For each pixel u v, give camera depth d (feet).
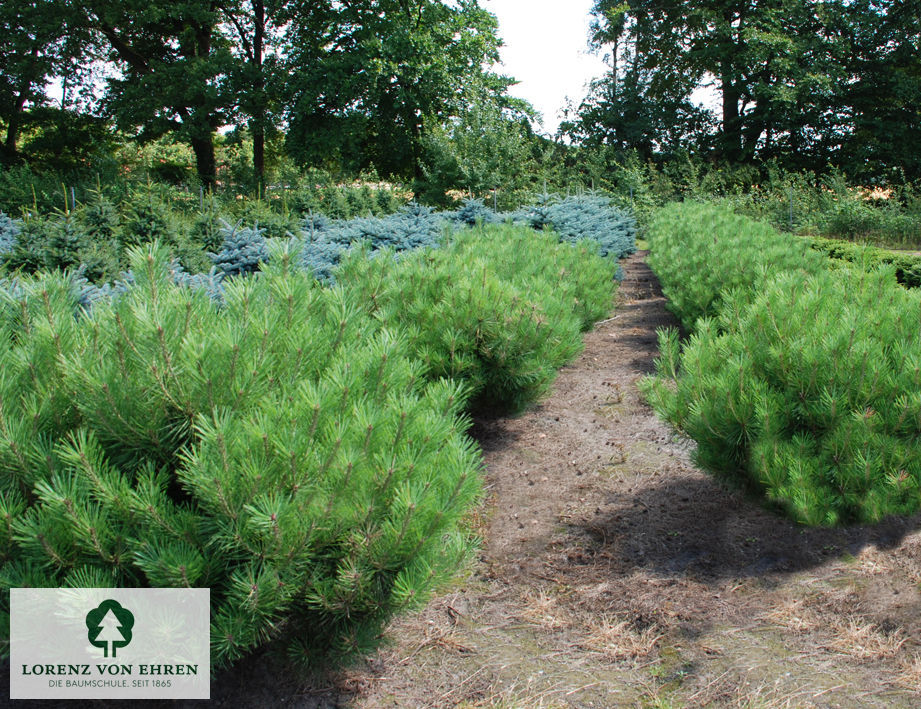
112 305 7.86
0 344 7.64
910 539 11.43
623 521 12.63
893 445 9.80
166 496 6.98
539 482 14.55
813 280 13.25
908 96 84.33
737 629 9.52
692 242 30.14
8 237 28.99
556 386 21.42
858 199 62.90
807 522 10.06
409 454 7.42
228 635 6.87
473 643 9.43
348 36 82.33
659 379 12.20
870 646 9.01
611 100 109.09
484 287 15.05
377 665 8.96
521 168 73.10
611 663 8.98
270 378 7.93
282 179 56.13
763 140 100.53
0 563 6.57
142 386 7.20
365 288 15.10
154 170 101.60
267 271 10.25
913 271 35.60
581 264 24.20
